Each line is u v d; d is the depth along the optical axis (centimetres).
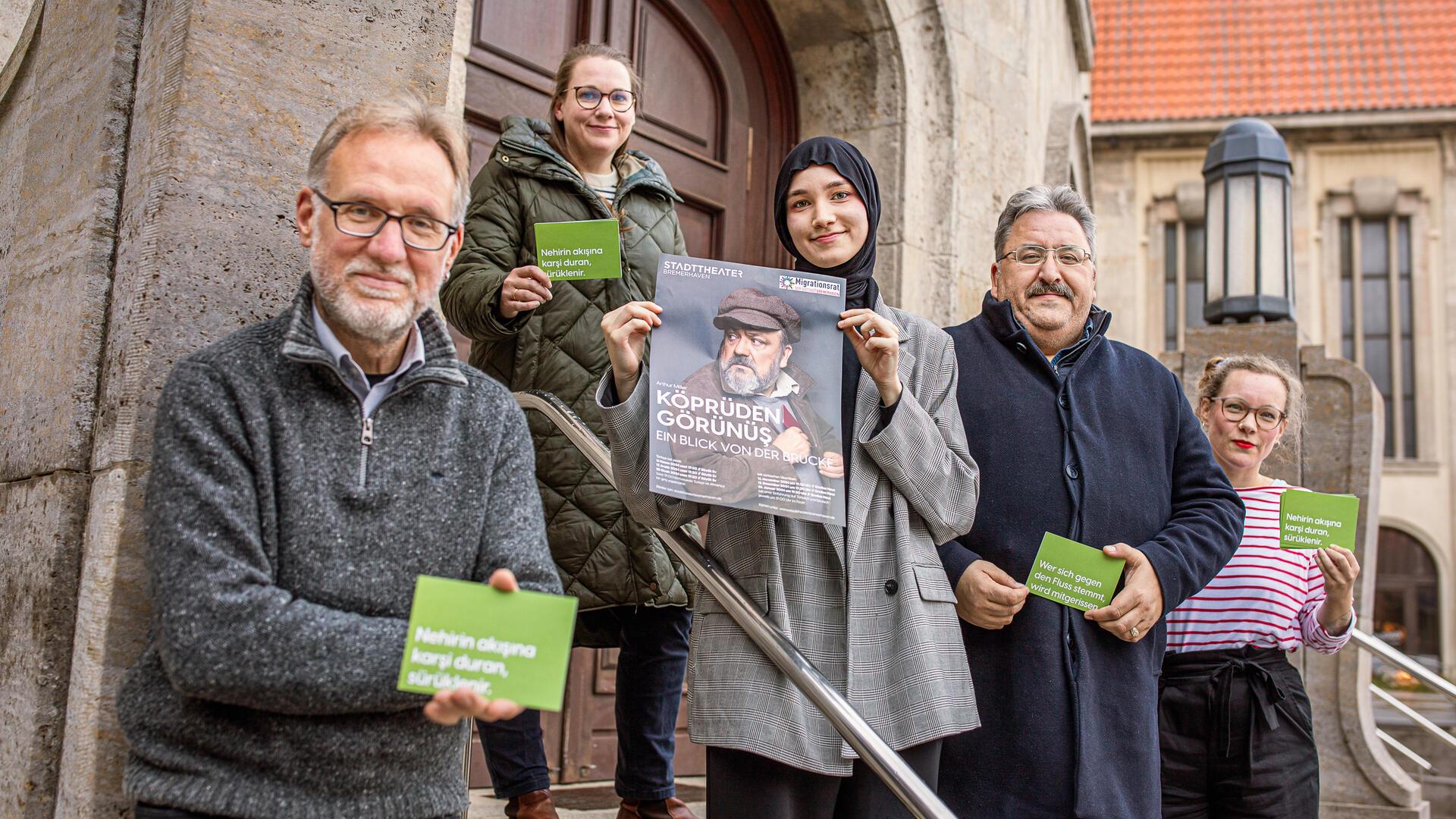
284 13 217
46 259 232
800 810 189
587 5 408
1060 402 245
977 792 221
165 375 196
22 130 263
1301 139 1841
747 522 202
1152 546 230
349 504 150
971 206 516
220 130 207
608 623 277
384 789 149
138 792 142
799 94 493
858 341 199
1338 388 503
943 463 204
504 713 134
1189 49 1861
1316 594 292
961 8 521
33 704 196
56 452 209
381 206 158
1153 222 1852
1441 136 1795
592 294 268
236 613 137
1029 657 225
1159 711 280
